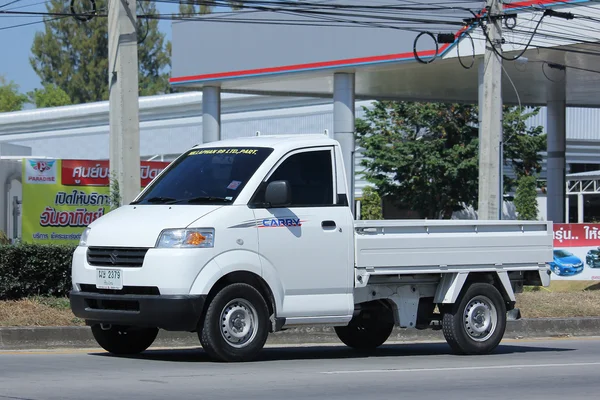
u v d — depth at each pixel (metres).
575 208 63.00
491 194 26.44
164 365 13.82
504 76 40.44
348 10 35.94
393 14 34.84
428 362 15.27
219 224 13.75
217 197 14.27
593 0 31.66
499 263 16.50
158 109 71.81
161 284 13.35
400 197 54.06
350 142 37.03
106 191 27.77
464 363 15.20
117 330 15.32
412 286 15.95
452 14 33.62
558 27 32.25
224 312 13.79
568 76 40.25
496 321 16.55
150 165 28.44
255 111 65.62
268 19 38.25
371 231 15.17
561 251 28.53
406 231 15.48
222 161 14.96
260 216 14.16
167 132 71.56
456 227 16.03
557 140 47.44
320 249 14.64
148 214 14.16
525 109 60.84
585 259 28.73
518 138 54.06
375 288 15.52
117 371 13.05
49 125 78.06
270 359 15.44
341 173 15.15
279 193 13.90
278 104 64.44
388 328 17.44
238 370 13.33
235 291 13.83
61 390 11.16
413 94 45.81
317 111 62.41
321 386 12.05
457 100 48.22
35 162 27.11
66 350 16.38
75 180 27.50
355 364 14.77
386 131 53.84
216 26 39.78
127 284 13.59
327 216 14.80
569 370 14.58
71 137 76.81
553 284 28.38
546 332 22.11
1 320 16.98
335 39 36.47
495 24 26.81
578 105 51.69
